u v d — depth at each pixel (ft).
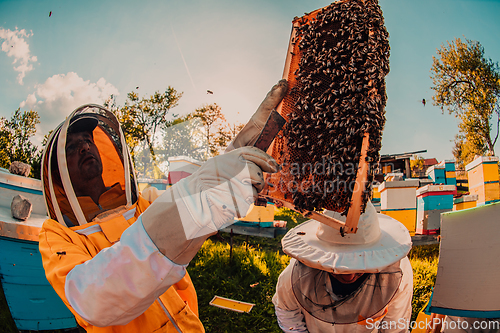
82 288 3.16
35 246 9.70
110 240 4.49
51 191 4.35
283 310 7.44
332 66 4.50
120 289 2.99
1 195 11.01
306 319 7.16
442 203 16.98
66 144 4.52
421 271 13.85
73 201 4.36
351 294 6.08
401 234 6.27
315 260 5.63
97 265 3.19
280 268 16.06
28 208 10.00
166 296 4.64
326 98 4.36
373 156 4.15
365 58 4.32
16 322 9.53
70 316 10.23
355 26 4.42
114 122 5.04
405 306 6.43
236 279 14.70
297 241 6.66
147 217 3.18
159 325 4.31
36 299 9.73
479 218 6.23
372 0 4.83
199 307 12.33
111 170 5.15
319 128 4.37
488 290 6.25
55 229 4.32
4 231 9.18
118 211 4.87
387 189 17.02
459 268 6.50
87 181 4.63
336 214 5.99
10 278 9.36
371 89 4.26
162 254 3.03
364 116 4.05
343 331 6.61
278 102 4.87
